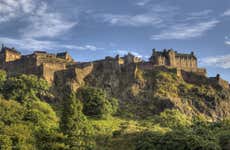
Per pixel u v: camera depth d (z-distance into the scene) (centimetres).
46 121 15412
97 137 15562
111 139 15338
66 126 12438
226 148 13388
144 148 13238
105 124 17862
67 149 11744
